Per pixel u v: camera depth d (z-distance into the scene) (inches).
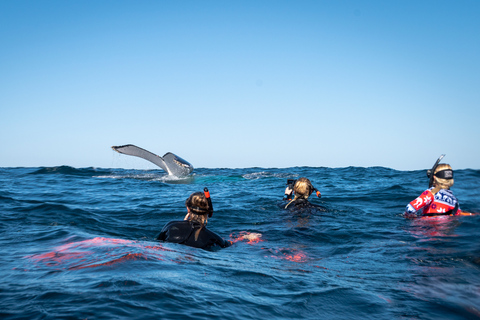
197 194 158.7
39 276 96.2
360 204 277.1
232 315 76.0
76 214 227.5
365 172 662.5
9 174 563.8
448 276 109.7
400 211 243.1
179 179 523.8
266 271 111.7
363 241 161.6
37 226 186.4
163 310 75.2
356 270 118.3
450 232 164.4
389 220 207.9
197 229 155.4
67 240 148.3
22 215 219.8
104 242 139.6
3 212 228.5
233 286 94.7
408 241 156.5
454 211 202.4
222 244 157.3
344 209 246.8
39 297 80.1
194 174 593.3
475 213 204.4
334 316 79.4
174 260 116.0
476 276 109.0
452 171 200.1
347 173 639.1
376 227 189.6
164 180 508.4
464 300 90.1
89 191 377.4
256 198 312.3
